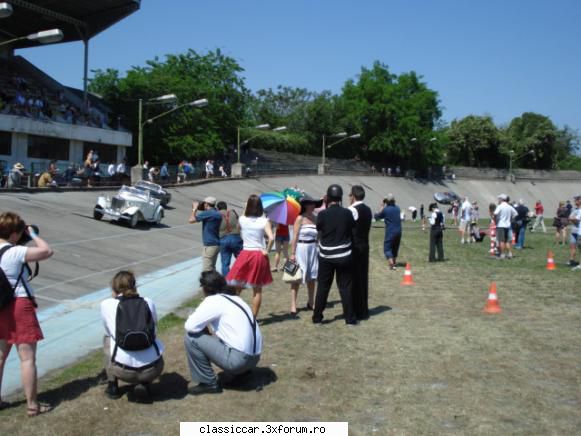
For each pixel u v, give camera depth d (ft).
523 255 62.03
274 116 301.84
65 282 39.73
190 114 175.83
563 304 33.81
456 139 344.49
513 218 59.00
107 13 150.10
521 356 22.99
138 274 46.83
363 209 29.45
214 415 17.17
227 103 204.13
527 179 328.08
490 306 31.78
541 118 371.35
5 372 21.43
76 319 30.37
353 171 260.21
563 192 328.90
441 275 46.11
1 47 159.53
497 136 344.28
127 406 17.97
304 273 30.78
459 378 20.35
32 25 157.58
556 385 19.62
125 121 165.27
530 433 15.78
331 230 27.81
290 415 17.15
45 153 128.88
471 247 72.43
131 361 17.79
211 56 204.23
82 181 110.73
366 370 21.27
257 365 21.90
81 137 136.26
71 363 22.89
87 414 17.33
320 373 20.94
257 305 27.40
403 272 47.83
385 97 281.13
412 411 17.35
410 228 121.60
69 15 152.56
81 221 74.74
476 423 16.44
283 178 211.41
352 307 28.17
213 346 18.75
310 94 318.04
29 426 16.47
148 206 81.30
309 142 281.95
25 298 17.22
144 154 171.63
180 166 153.17
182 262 55.93
